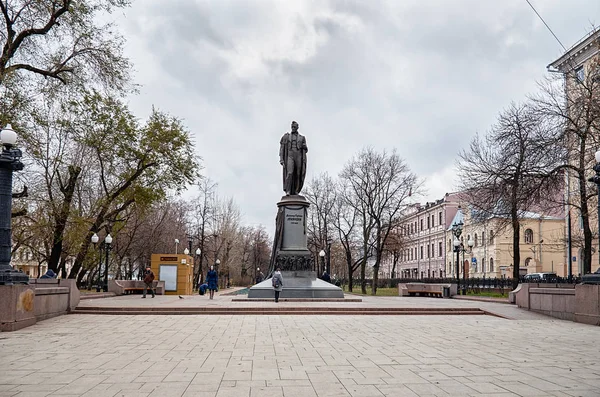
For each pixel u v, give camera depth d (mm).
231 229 70875
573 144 30469
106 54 24938
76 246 30031
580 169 29891
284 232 27719
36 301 16625
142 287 38469
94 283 52375
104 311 19844
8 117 22812
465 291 40750
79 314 19375
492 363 9398
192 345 11547
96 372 8508
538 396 7004
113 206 34812
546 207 32781
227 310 20016
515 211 33281
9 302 14297
